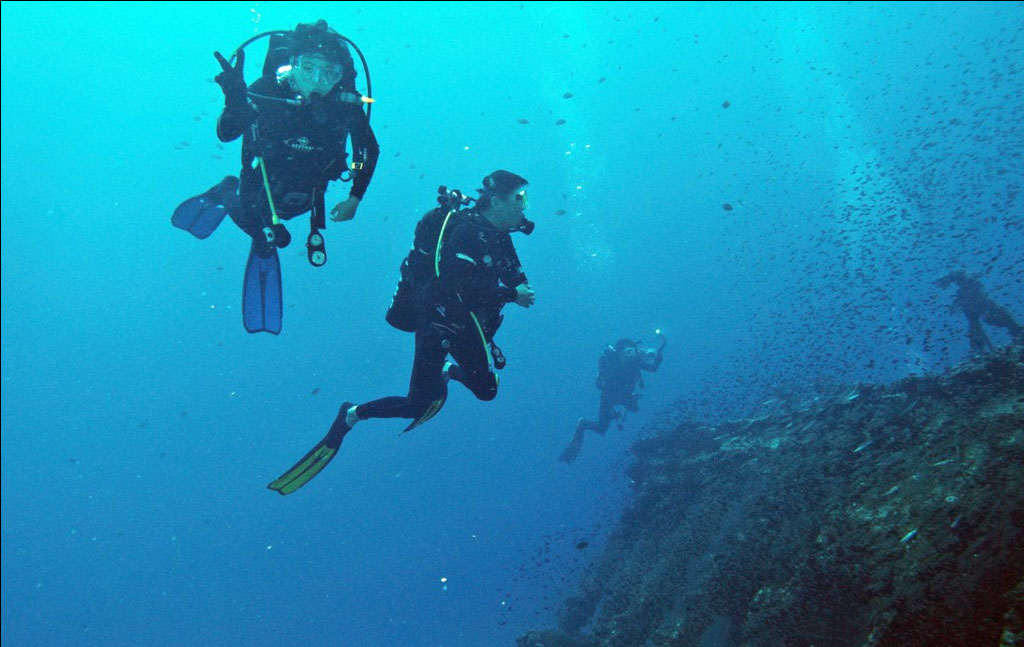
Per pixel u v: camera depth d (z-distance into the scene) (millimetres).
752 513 8398
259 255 2957
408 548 26969
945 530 5051
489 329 3166
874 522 6023
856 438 8023
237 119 2533
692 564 9148
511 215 3051
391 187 44750
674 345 32750
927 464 6254
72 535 42438
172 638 27500
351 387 41594
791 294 27281
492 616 18297
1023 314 11133
